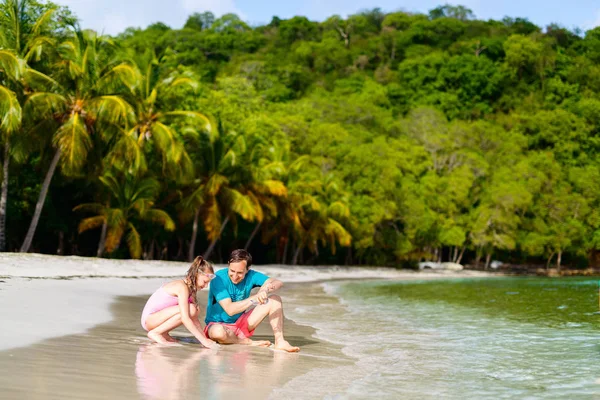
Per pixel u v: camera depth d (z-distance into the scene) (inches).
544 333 421.1
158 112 1272.1
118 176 1295.5
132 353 265.7
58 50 1147.9
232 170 1467.8
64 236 1555.1
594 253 2886.3
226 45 4188.0
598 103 3159.5
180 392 198.5
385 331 420.5
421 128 2662.4
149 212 1306.6
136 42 3612.2
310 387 222.4
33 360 230.5
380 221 2210.9
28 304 407.2
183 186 1464.1
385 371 266.4
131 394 191.3
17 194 1301.7
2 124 981.8
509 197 2397.9
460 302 754.2
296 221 1759.4
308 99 2829.7
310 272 1647.4
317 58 4192.9
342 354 312.8
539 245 2541.8
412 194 2297.0
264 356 287.1
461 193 2410.2
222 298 320.5
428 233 2415.1
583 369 281.0
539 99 3535.9
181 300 307.1
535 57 3791.8
